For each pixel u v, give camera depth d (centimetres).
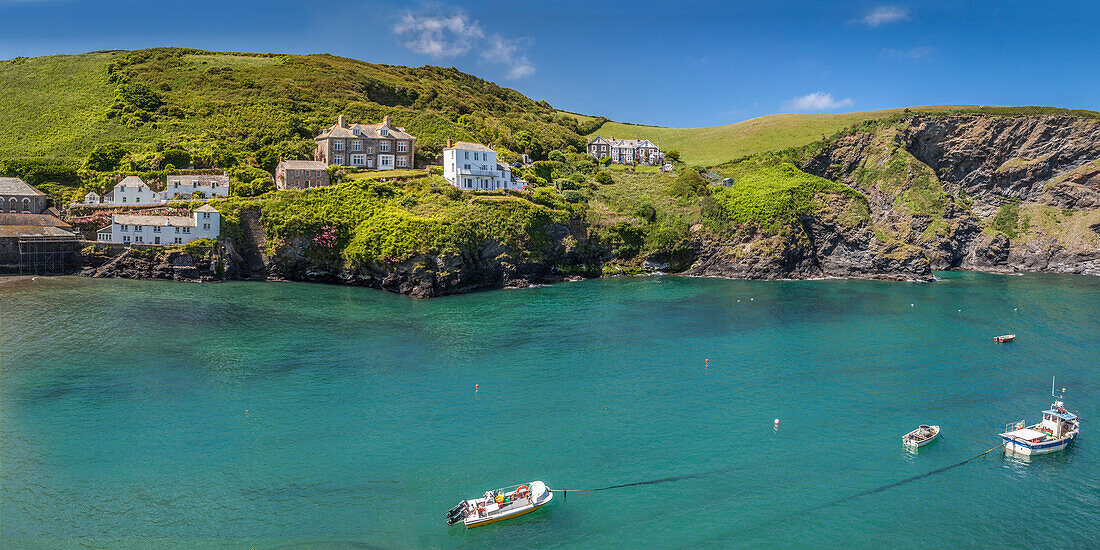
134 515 6238
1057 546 5988
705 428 8219
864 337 12375
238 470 7050
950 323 13575
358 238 16675
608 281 18650
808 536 6116
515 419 8412
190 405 8669
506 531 6122
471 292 16675
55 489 6644
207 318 12950
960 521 6359
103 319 12556
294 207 17775
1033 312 14775
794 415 8638
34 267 16738
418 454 7456
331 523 6147
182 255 16825
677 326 13075
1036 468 7338
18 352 10544
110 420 8175
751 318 13850
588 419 8438
